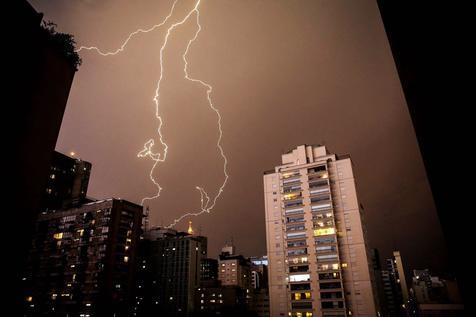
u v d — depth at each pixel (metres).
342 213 60.03
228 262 121.38
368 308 52.47
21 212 9.88
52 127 11.42
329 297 54.66
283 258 61.19
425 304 62.91
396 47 6.09
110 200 69.25
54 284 65.62
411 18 5.35
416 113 5.25
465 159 3.86
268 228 64.62
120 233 68.25
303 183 64.50
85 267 64.56
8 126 9.30
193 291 97.88
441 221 4.52
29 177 10.23
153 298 98.75
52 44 11.30
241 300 108.19
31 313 64.12
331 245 57.78
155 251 105.88
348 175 61.97
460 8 3.87
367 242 62.31
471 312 3.88
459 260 4.13
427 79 4.80
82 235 67.94
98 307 60.28
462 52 3.83
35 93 10.45
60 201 75.44
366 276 54.31
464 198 3.94
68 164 79.31
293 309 56.75
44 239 71.56
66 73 12.21
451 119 4.15
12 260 9.53
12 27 9.32
